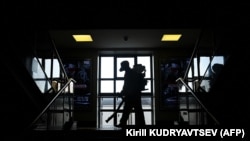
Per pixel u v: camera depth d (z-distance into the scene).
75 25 5.27
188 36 10.52
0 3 4.20
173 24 5.22
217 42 5.29
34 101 4.89
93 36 10.49
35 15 5.16
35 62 5.16
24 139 3.16
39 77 5.38
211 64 5.36
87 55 12.05
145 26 5.27
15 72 4.42
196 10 5.07
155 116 11.57
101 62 12.55
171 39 10.89
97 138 3.44
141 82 5.70
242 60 4.39
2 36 4.07
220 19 4.92
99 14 5.24
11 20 4.46
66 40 10.93
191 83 6.95
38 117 3.74
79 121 11.41
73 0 5.22
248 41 4.21
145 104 12.05
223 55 4.66
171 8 5.17
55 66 6.96
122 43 11.34
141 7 5.22
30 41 5.34
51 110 6.00
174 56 12.02
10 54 4.25
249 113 4.65
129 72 5.71
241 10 4.55
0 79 4.30
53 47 6.01
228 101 5.27
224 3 4.81
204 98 5.49
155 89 11.80
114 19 5.27
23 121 4.30
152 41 11.12
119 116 11.52
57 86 7.04
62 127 5.86
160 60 12.00
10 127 3.89
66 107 7.60
